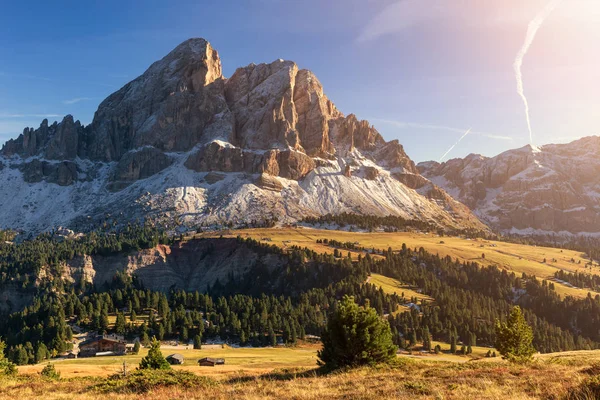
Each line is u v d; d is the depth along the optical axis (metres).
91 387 41.59
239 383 42.06
